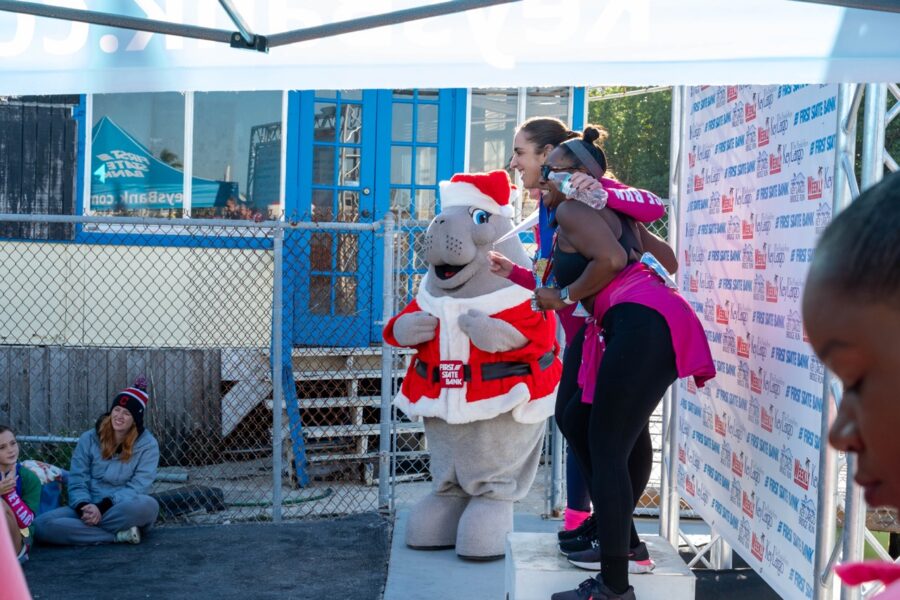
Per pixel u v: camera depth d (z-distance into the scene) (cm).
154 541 682
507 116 962
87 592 571
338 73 340
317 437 862
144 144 929
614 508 365
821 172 362
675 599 394
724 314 484
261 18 342
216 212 933
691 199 545
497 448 610
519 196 956
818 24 317
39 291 912
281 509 776
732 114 475
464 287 598
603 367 367
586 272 378
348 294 930
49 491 715
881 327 68
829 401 343
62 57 349
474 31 330
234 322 911
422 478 884
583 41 326
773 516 408
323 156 942
